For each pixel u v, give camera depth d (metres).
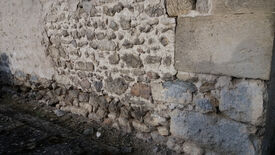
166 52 2.25
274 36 1.69
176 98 2.28
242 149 1.96
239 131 1.95
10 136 2.62
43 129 2.84
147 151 2.43
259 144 1.88
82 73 3.11
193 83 2.16
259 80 1.80
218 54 1.95
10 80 4.42
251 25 1.75
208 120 2.12
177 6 2.08
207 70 2.04
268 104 1.86
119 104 2.77
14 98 4.09
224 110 2.01
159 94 2.39
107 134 2.77
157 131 2.50
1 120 3.07
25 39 3.81
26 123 3.02
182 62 2.17
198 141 2.21
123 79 2.67
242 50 1.82
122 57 2.61
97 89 2.97
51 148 2.38
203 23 1.98
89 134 2.79
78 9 2.92
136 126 2.65
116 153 2.37
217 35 1.92
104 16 2.66
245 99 1.88
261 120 1.84
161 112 2.42
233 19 1.82
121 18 2.51
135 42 2.46
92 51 2.90
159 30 2.25
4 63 4.44
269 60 1.72
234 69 1.89
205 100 2.11
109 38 2.68
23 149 2.36
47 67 3.58
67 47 3.20
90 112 3.12
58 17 3.19
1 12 4.14
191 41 2.08
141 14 2.34
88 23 2.85
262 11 1.68
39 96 3.81
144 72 2.46
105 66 2.81
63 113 3.38
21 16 3.76
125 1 2.43
